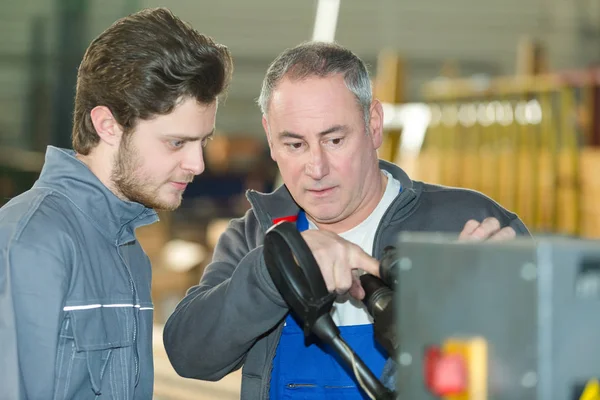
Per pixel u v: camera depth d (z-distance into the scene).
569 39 11.68
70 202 1.91
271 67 2.02
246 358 2.09
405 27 11.86
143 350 2.03
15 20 8.91
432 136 5.87
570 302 1.02
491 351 1.07
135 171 1.89
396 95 6.26
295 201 2.17
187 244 8.16
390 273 1.55
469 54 11.82
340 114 1.93
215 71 1.88
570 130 5.22
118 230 1.96
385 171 2.25
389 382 1.94
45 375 1.76
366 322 2.04
